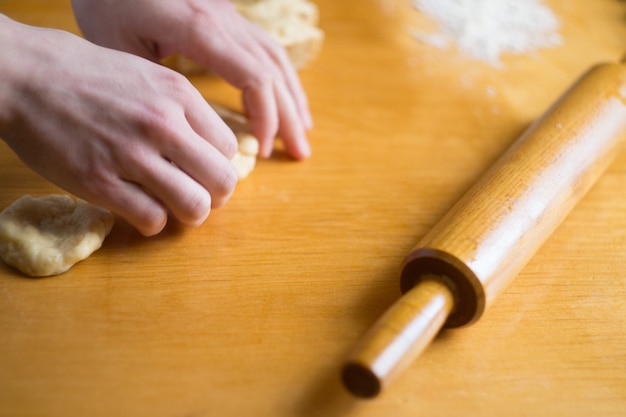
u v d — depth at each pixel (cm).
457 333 51
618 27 91
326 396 47
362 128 69
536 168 55
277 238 56
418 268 49
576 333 52
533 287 55
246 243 56
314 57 77
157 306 50
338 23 83
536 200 53
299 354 49
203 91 70
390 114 71
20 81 49
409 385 48
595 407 48
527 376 49
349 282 54
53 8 78
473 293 48
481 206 52
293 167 63
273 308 51
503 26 87
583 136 59
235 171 54
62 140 50
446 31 84
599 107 61
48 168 50
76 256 51
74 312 49
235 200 59
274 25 75
